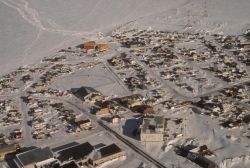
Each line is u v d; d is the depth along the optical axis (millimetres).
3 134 98562
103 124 100438
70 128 99188
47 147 90062
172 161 86625
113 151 88500
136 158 88188
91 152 88375
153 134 92438
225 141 92438
